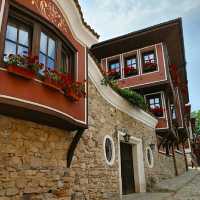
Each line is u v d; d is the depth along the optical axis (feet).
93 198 21.65
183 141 71.72
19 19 15.97
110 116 28.19
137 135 34.83
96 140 24.12
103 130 25.93
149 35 47.78
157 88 46.14
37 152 16.31
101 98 26.81
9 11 15.33
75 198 19.26
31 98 14.74
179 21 45.06
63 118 16.80
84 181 20.85
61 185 17.72
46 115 15.78
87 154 22.16
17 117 15.37
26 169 15.24
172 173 50.49
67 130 19.65
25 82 14.67
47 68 16.34
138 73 47.39
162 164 44.32
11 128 14.97
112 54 51.93
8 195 13.85
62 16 19.61
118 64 50.75
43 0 17.54
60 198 17.34
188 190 32.09
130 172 32.68
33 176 15.60
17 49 15.60
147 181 34.60
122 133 30.12
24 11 15.85
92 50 52.49
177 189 32.63
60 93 17.24
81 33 21.99
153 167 38.52
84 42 22.72
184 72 66.80
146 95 47.26
